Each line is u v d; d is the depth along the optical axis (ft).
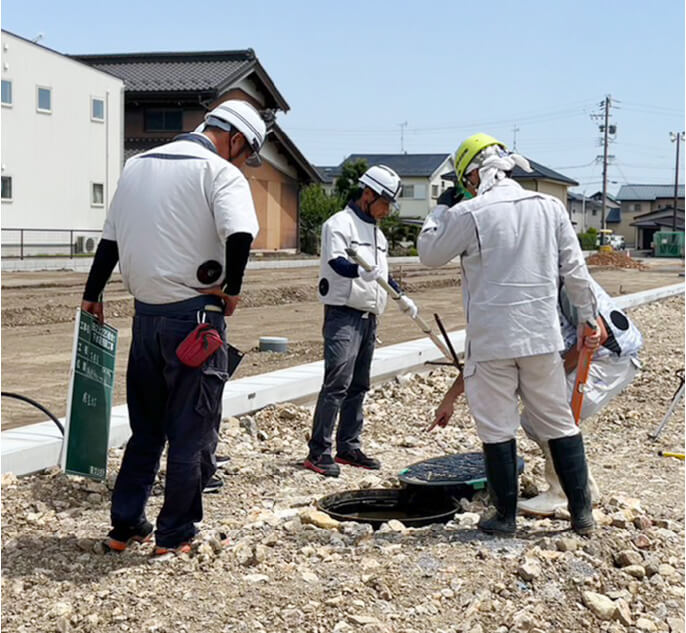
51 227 118.52
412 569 14.90
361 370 22.47
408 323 56.29
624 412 29.04
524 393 16.39
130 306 58.34
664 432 26.81
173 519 15.44
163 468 20.94
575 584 14.62
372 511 19.45
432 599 14.02
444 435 26.12
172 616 13.23
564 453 16.30
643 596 14.80
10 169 111.65
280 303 71.00
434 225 16.31
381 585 14.24
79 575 14.70
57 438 20.74
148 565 15.06
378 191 21.35
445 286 96.63
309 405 29.09
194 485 15.43
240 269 15.03
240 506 18.94
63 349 41.98
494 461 16.33
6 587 14.19
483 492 19.44
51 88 117.50
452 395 18.53
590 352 17.13
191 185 15.11
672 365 37.37
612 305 18.79
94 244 125.59
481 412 16.30
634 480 21.67
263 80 144.87
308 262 133.80
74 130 121.70
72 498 18.84
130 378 15.83
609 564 15.60
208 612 13.34
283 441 24.88
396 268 126.52
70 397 16.15
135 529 15.93
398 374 33.65
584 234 264.72
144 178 15.35
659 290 83.92
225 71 139.74
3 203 110.83
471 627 13.34
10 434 21.15
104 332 17.01
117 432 22.35
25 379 33.55
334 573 14.71
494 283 15.84
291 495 19.86
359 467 22.59
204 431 15.44
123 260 15.48
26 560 15.34
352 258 19.83
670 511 19.03
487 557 15.40
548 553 15.37
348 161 184.75
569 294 16.60
